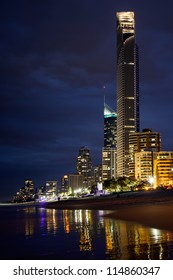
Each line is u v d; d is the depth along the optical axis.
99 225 42.03
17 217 75.19
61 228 40.88
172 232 30.03
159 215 49.31
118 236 29.20
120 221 45.97
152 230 32.56
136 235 29.11
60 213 86.62
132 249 22.06
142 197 136.25
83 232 34.91
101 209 93.94
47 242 27.72
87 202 165.62
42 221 56.50
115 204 115.62
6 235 34.47
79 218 59.75
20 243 27.61
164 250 21.03
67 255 21.28
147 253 20.34
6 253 22.80
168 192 142.75
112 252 21.34
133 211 65.12
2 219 67.19
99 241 26.91
